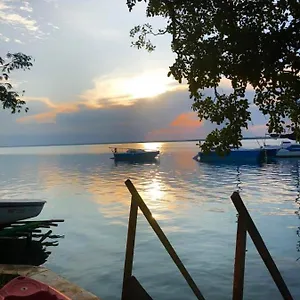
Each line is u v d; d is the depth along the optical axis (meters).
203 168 58.09
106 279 11.66
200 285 11.11
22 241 16.61
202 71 5.68
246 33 5.20
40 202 19.16
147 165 68.81
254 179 41.31
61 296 5.54
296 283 11.18
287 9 5.40
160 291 10.73
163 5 6.59
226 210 23.23
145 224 19.27
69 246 15.73
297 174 45.69
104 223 20.23
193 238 16.45
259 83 5.80
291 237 16.58
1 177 50.66
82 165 74.75
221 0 5.53
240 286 4.36
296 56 5.21
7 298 5.25
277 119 6.63
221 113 6.41
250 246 14.73
